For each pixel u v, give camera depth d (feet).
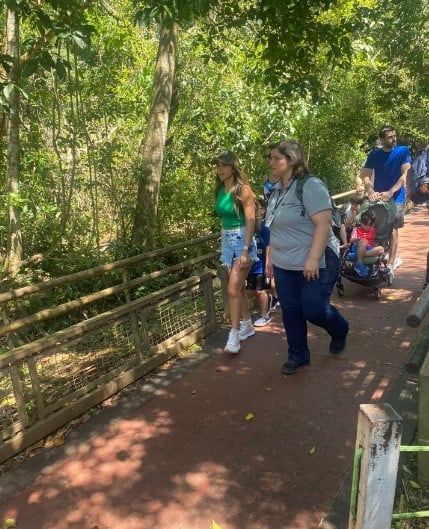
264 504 8.30
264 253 15.29
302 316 12.36
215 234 16.49
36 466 9.50
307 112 27.50
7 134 17.26
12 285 16.58
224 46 23.99
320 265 11.57
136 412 11.19
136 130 24.26
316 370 12.66
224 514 8.14
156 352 13.33
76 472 9.29
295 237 11.53
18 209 16.79
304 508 8.17
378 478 5.35
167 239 22.11
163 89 20.79
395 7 27.27
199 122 24.61
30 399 10.59
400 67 31.14
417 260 23.26
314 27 16.11
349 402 11.12
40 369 11.59
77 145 19.44
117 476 9.13
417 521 7.70
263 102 25.08
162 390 12.12
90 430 10.58
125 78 25.38
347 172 40.01
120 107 22.62
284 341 14.58
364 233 17.94
